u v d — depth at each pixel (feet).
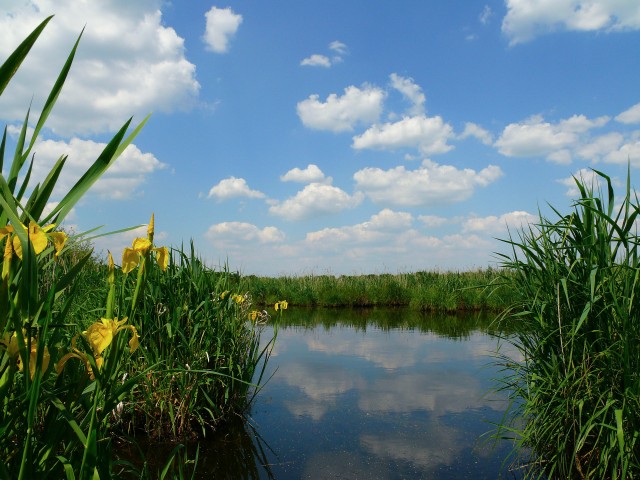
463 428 15.01
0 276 4.61
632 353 10.27
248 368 16.96
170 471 11.64
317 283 72.13
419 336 35.12
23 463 4.42
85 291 15.61
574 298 11.60
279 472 11.78
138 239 5.66
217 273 18.54
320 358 26.50
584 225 11.88
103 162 5.14
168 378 14.03
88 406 5.57
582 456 11.41
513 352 27.43
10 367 4.37
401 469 11.95
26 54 4.34
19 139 5.19
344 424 15.38
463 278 61.87
